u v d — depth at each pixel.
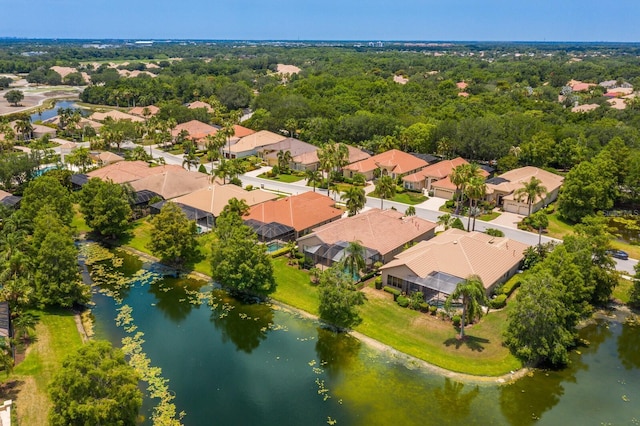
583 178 97.94
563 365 56.00
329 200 101.19
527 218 97.06
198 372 54.09
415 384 52.25
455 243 72.88
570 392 51.44
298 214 92.12
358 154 142.88
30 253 69.50
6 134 147.00
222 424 46.09
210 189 104.06
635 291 67.81
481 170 124.25
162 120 179.00
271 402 49.34
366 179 130.62
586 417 47.91
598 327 64.25
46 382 50.31
